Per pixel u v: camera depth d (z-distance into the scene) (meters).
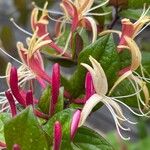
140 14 0.43
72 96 0.37
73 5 0.39
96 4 0.43
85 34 0.42
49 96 0.36
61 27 0.43
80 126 0.33
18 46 0.37
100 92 0.34
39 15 0.45
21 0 0.69
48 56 0.40
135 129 0.72
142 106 0.39
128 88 0.38
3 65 0.56
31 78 0.38
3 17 0.84
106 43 0.35
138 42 0.52
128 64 0.38
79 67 0.36
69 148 0.32
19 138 0.30
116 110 0.34
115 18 0.44
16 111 0.35
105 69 0.35
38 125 0.30
